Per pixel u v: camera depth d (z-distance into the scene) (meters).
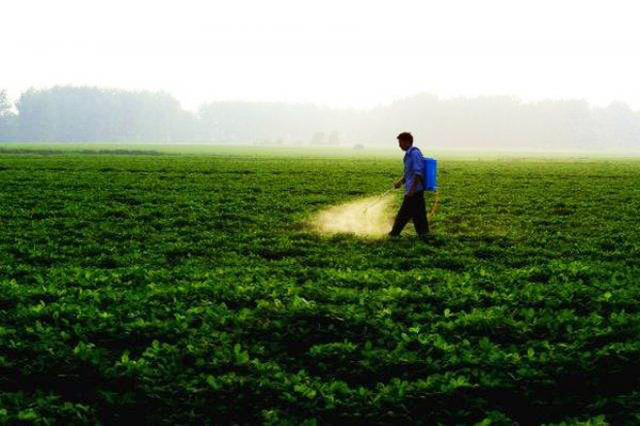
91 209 17.84
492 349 6.43
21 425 5.21
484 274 9.90
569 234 14.74
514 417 5.68
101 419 5.54
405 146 13.40
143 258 11.68
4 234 13.70
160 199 20.48
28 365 6.20
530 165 48.62
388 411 5.45
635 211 18.70
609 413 5.65
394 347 6.76
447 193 23.78
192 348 6.46
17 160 43.09
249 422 5.46
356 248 12.85
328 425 5.35
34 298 8.40
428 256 11.95
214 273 10.00
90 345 6.50
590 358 6.32
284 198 21.41
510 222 16.55
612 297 8.25
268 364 6.21
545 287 8.84
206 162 45.12
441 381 5.83
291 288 8.61
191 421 5.41
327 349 6.60
